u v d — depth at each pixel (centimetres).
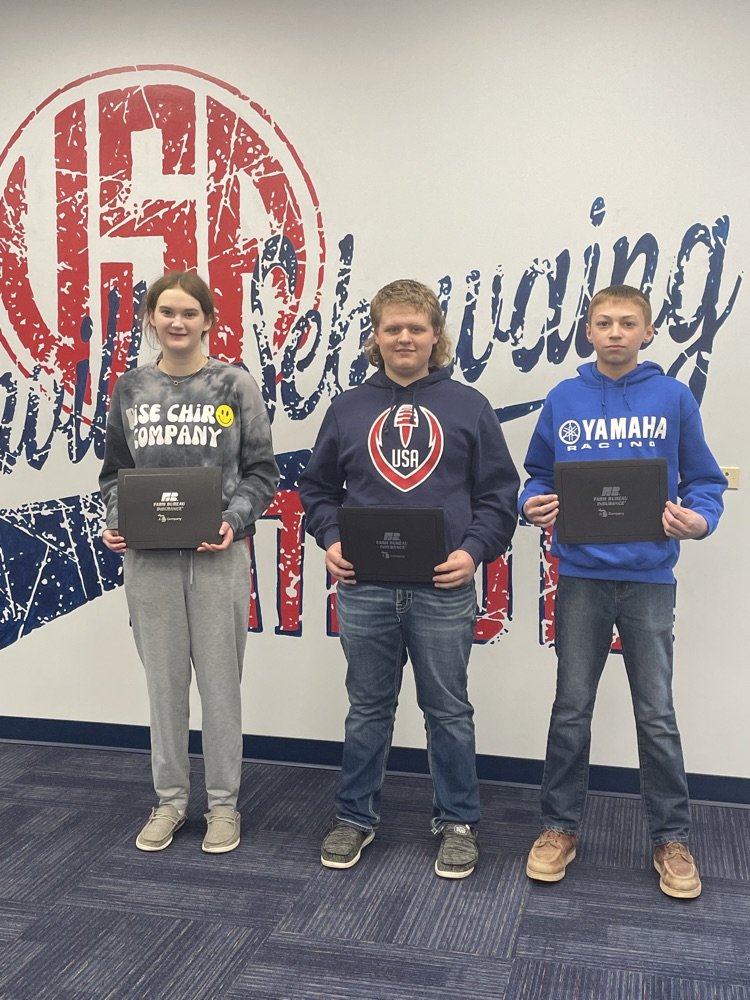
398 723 311
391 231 299
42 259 323
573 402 240
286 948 209
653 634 233
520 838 264
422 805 287
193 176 311
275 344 311
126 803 286
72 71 316
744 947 209
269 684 320
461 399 243
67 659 333
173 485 244
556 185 287
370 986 196
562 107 285
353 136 299
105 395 322
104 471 266
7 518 333
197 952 208
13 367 328
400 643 247
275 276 309
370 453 241
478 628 303
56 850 255
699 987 195
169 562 251
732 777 289
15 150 321
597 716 297
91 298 321
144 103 312
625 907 226
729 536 285
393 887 236
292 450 313
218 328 314
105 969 202
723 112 275
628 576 232
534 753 303
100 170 317
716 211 278
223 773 259
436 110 293
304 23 299
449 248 296
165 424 252
